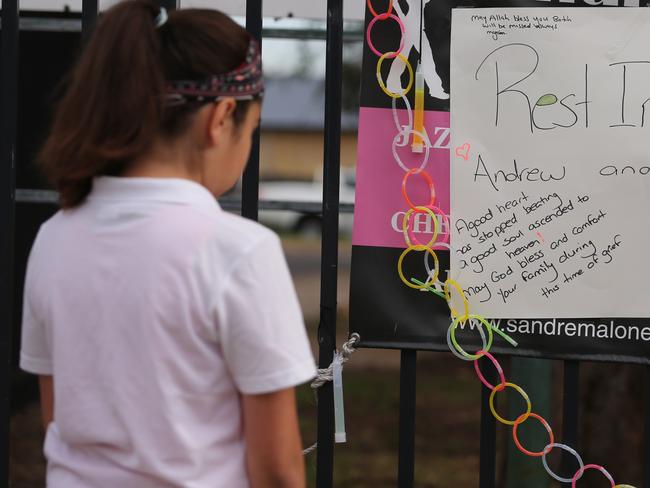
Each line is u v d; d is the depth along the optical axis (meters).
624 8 2.44
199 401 1.57
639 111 2.44
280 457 1.60
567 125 2.45
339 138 2.52
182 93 1.61
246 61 1.68
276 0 3.54
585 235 2.46
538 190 2.46
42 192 3.88
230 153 1.72
